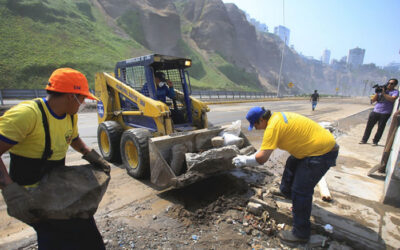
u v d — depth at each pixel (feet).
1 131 4.86
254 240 9.05
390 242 8.98
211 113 48.60
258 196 11.75
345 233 9.39
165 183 11.53
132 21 193.06
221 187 13.12
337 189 13.33
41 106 5.43
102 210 10.84
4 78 87.61
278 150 21.34
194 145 14.25
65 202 5.39
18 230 9.45
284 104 82.84
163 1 229.66
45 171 5.81
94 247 6.23
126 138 14.34
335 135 27.27
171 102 17.84
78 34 135.33
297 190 8.76
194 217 10.24
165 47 204.74
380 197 12.51
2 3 115.65
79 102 5.89
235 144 14.21
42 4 130.41
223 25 273.75
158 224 9.80
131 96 15.96
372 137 26.81
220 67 233.14
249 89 224.74
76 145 6.82
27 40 108.78
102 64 119.14
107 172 6.88
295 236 8.98
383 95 21.63
